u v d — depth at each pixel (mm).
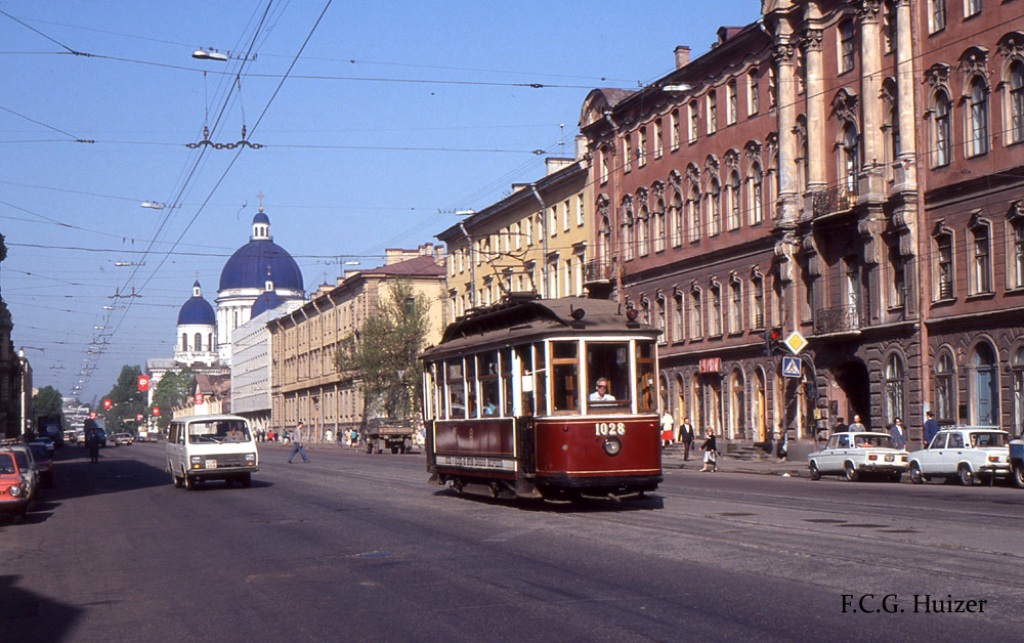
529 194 69562
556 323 19828
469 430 23188
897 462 31859
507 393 21250
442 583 12289
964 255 35812
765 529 16172
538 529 17438
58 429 116875
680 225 54031
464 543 16000
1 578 14680
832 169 42469
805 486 29094
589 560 13516
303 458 55938
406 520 20172
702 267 51906
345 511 22891
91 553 17109
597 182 61844
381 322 74812
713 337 51188
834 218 41000
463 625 9797
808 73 43312
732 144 49188
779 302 46094
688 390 53688
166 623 10711
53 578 14414
